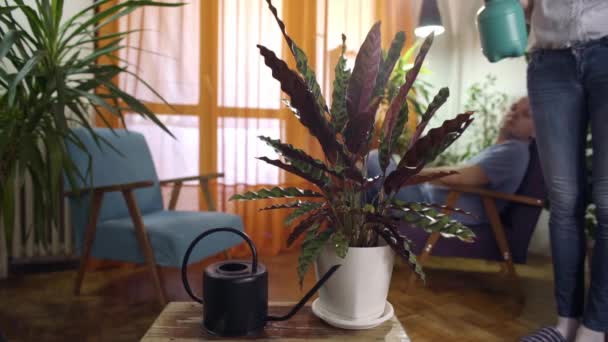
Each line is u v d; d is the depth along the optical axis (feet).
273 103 8.47
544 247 8.39
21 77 4.22
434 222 2.23
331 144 2.23
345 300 2.35
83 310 5.41
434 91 9.68
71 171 5.15
